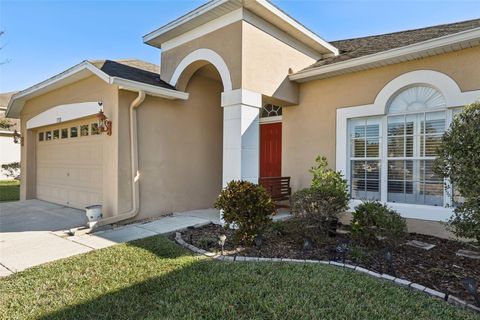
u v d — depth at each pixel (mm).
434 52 6422
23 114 12891
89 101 8820
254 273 4387
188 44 8523
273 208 6035
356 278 4242
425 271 4617
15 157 23672
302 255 5340
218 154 10344
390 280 4246
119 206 7688
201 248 5676
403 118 7117
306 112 8719
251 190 5926
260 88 7613
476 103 4332
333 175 6836
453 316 3305
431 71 6598
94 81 8625
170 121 8883
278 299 3619
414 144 6941
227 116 7441
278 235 6406
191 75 9070
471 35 5762
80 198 9680
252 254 5387
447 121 6457
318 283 4047
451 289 4008
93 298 3713
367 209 5785
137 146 8023
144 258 5090
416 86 6914
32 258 5207
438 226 6441
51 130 11531
